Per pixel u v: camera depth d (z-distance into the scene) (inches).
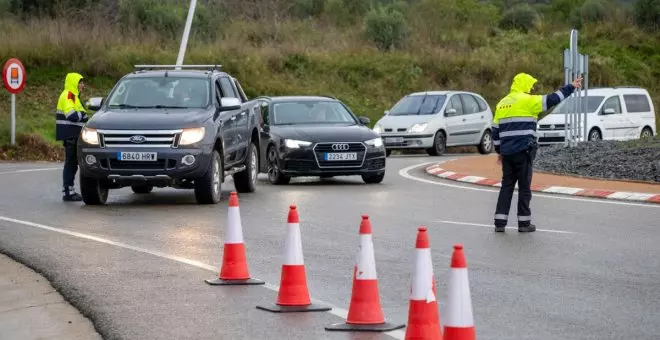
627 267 491.2
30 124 1523.1
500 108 629.3
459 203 786.8
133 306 408.8
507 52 2233.0
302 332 362.0
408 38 2145.7
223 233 616.7
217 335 359.9
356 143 954.7
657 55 2399.1
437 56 2074.3
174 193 891.4
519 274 473.4
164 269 490.9
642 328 363.6
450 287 281.6
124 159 758.5
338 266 500.1
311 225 653.3
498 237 599.2
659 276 467.2
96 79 1768.0
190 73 848.3
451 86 2018.9
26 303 427.2
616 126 1578.5
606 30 2455.7
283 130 978.7
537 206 757.3
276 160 971.9
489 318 381.4
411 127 1456.7
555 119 1555.1
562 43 2367.1
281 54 1962.4
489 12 2450.8
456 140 1508.4
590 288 439.2
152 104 815.7
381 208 752.3
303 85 1904.5
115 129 762.2
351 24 2316.7
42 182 960.9
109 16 2058.3
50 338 369.4
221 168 805.2
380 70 1987.0
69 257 525.0
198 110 803.4
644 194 797.2
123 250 548.4
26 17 2005.4
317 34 2145.7
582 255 528.1
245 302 415.5
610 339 346.9
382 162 968.3
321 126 987.9
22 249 551.5
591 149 1158.3
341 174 956.0
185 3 2122.3
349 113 1033.5
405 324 371.2
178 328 371.2
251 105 913.5
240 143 861.2
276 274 480.4
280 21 2166.6
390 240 586.2
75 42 1804.9
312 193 876.6
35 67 1758.1
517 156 622.5
